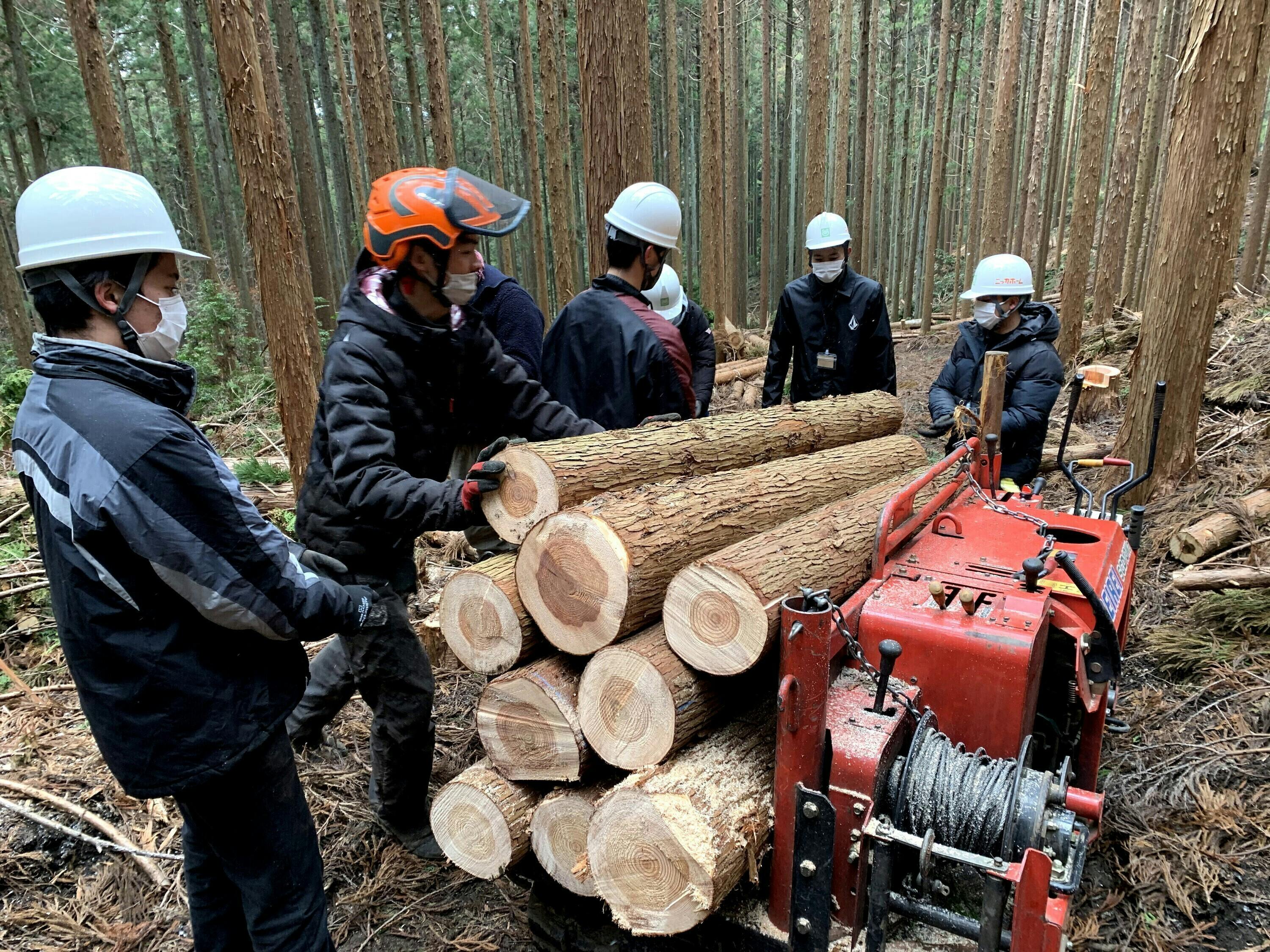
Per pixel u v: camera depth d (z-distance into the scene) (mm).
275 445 8883
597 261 5531
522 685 1983
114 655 1612
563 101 18188
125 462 1521
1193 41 4805
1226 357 7883
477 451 2686
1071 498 5977
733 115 20547
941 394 4270
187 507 1567
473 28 21109
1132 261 13438
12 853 2873
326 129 20609
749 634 1719
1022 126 21562
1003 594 2035
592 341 3004
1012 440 4023
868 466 3207
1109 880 2652
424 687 2607
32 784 3209
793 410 3383
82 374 1603
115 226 1610
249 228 5574
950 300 23562
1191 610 4105
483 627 2086
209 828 1815
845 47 16594
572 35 24109
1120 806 2928
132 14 16734
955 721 1854
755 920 1800
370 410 2148
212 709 1689
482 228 2041
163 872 2793
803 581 1934
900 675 1904
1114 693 2572
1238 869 2604
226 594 1613
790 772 1621
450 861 2812
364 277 2236
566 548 1896
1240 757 3100
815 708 1556
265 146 5398
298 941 1909
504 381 2570
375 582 2434
